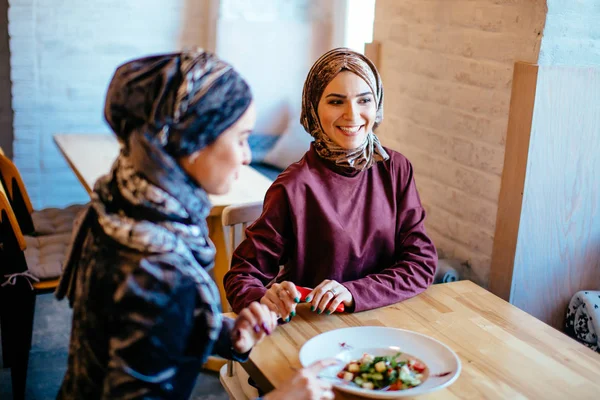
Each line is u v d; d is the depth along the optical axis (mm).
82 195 4129
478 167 2400
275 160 3938
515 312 1698
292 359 1431
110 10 3918
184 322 1045
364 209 1803
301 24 4078
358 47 4004
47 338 2932
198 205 1091
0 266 2320
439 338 1547
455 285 1852
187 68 1034
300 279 1788
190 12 4074
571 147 2223
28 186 4031
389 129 2895
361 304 1640
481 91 2355
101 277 1048
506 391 1338
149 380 1025
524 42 2164
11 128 4039
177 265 1037
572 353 1503
